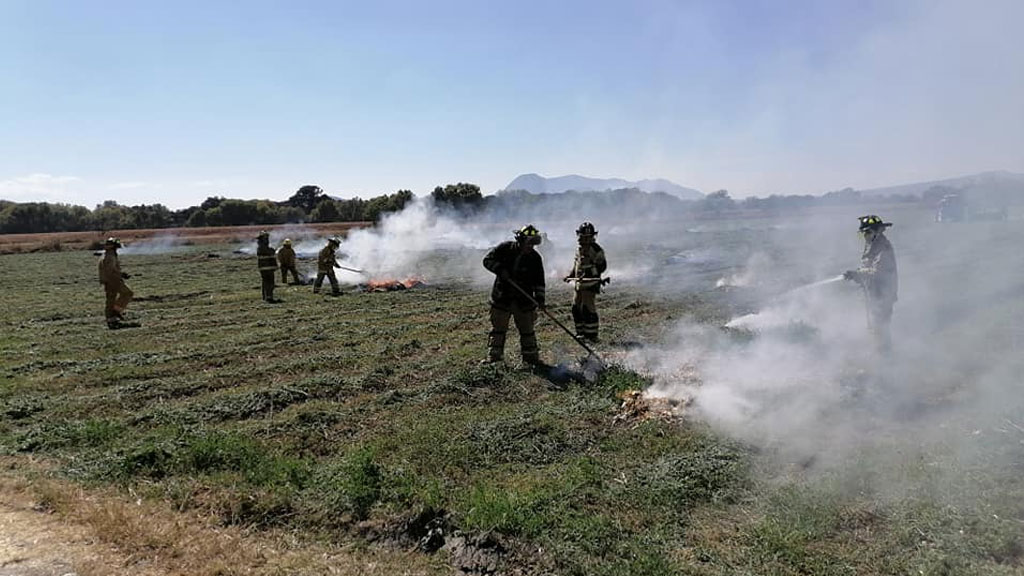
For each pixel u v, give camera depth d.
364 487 5.28
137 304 17.09
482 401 7.81
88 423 7.18
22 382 9.14
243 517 5.07
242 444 6.29
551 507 4.99
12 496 5.43
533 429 6.68
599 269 10.60
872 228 9.04
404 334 12.02
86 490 5.55
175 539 4.62
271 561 4.39
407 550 4.63
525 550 4.43
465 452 6.16
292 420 7.14
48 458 6.40
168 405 7.99
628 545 4.47
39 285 22.31
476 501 4.97
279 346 11.27
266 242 17.31
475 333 11.83
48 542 4.60
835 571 4.10
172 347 11.48
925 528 4.50
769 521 4.69
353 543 4.71
